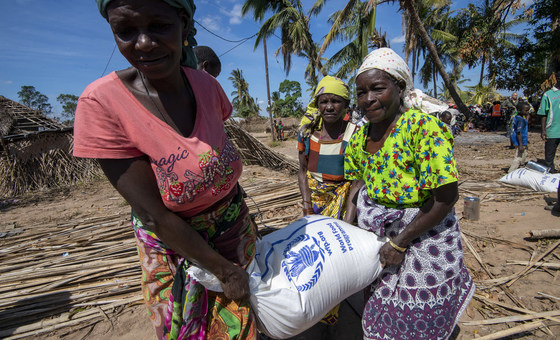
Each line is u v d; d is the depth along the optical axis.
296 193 4.86
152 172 1.08
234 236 1.32
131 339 2.24
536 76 15.02
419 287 1.47
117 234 3.72
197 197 1.12
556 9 13.21
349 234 1.63
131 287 2.76
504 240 3.13
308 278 1.44
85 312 2.52
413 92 1.46
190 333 1.23
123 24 0.88
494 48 15.77
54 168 7.77
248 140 7.86
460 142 11.64
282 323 1.37
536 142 10.72
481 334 2.03
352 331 2.17
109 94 0.98
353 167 1.72
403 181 1.43
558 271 2.59
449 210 1.33
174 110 1.07
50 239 3.76
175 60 0.98
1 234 4.18
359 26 13.38
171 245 1.12
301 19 12.98
